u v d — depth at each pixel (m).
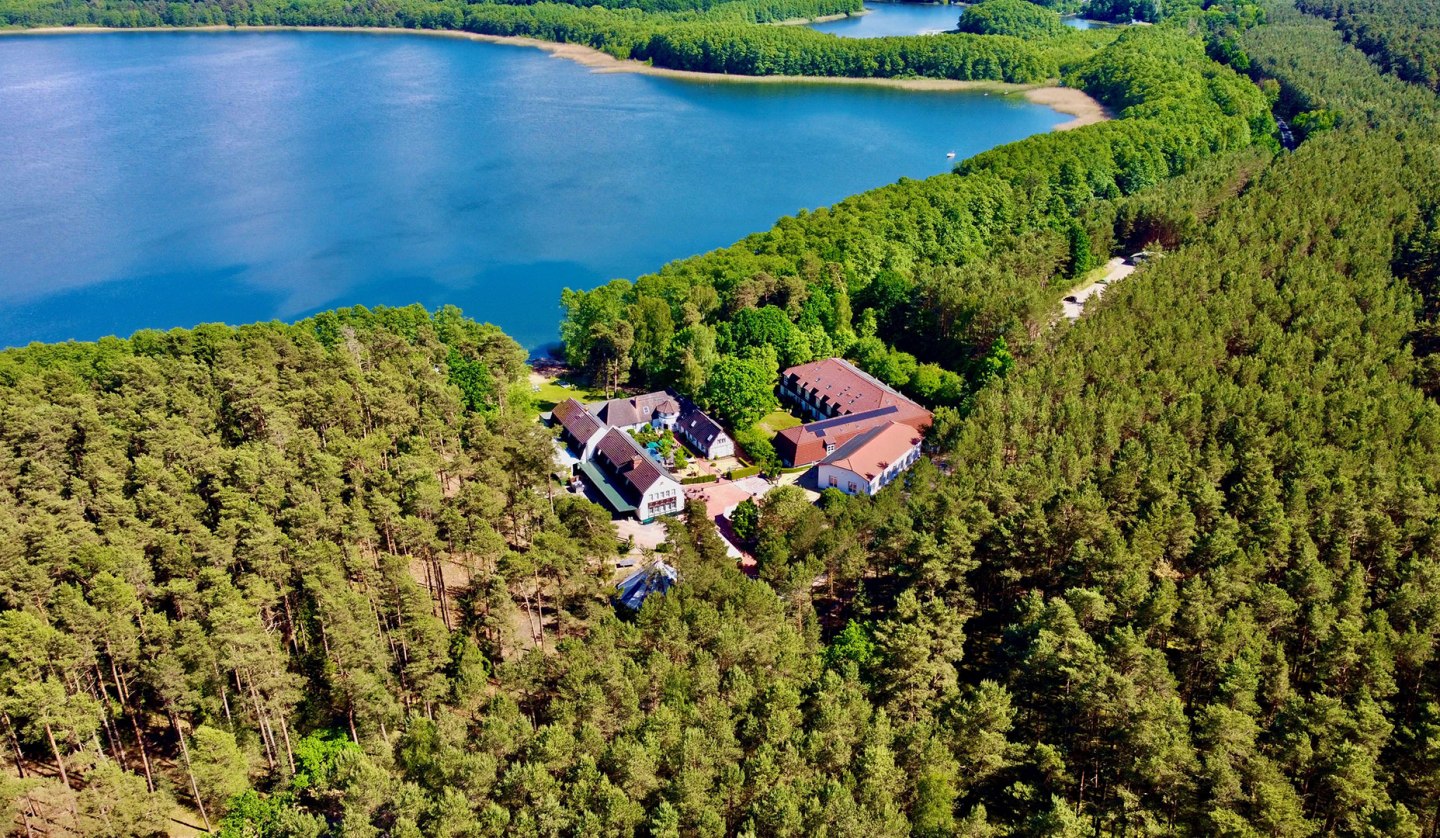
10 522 125.50
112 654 113.06
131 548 126.06
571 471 188.75
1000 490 138.88
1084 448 153.88
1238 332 194.25
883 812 92.00
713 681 109.38
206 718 114.19
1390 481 137.75
